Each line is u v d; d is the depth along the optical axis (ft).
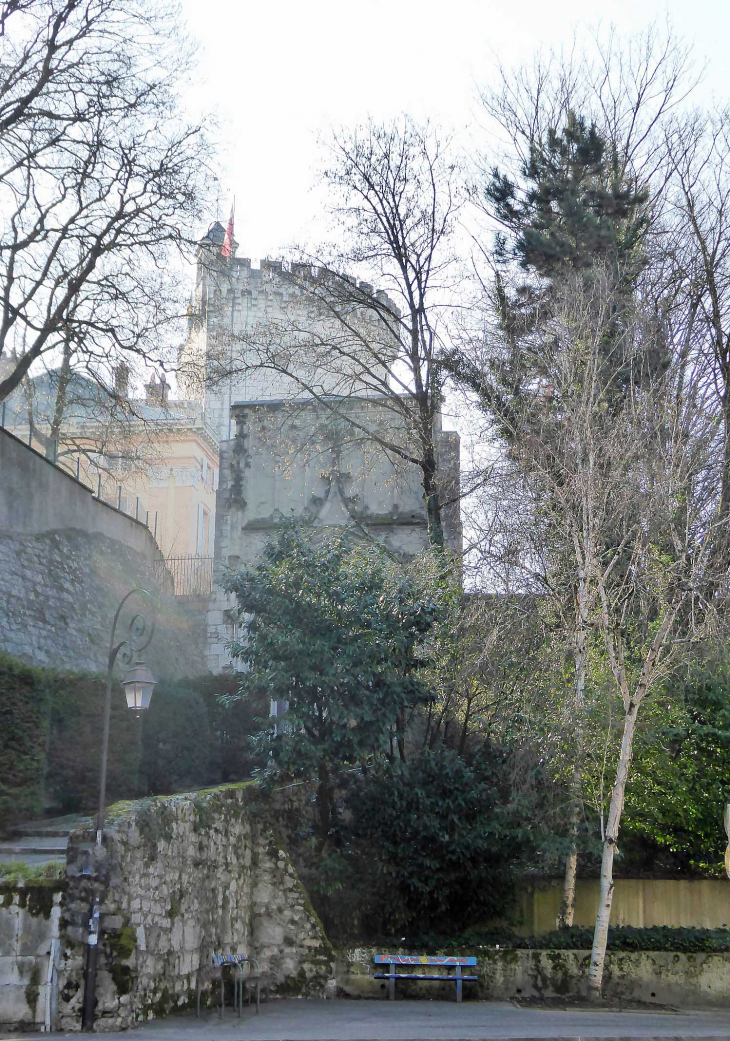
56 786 57.52
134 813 44.91
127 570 89.15
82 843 41.57
